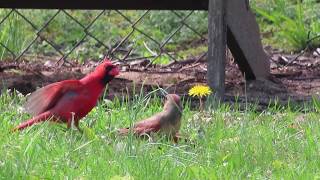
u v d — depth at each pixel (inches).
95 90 365.4
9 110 407.8
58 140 344.8
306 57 594.2
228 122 398.9
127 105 412.5
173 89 473.1
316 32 625.3
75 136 357.4
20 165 305.0
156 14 655.1
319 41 620.4
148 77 503.8
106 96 449.4
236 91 471.2
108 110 414.3
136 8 488.1
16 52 598.2
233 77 502.9
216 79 435.2
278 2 644.1
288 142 358.6
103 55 602.2
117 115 398.6
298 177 308.8
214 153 340.8
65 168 311.9
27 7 494.3
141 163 314.7
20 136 347.3
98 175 304.3
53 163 316.2
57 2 491.8
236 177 311.6
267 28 647.1
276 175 314.7
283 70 538.0
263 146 346.3
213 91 434.6
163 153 335.9
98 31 643.5
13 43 598.2
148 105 428.8
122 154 328.2
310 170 321.1
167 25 649.0
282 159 338.6
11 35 599.5
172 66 554.3
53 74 511.5
